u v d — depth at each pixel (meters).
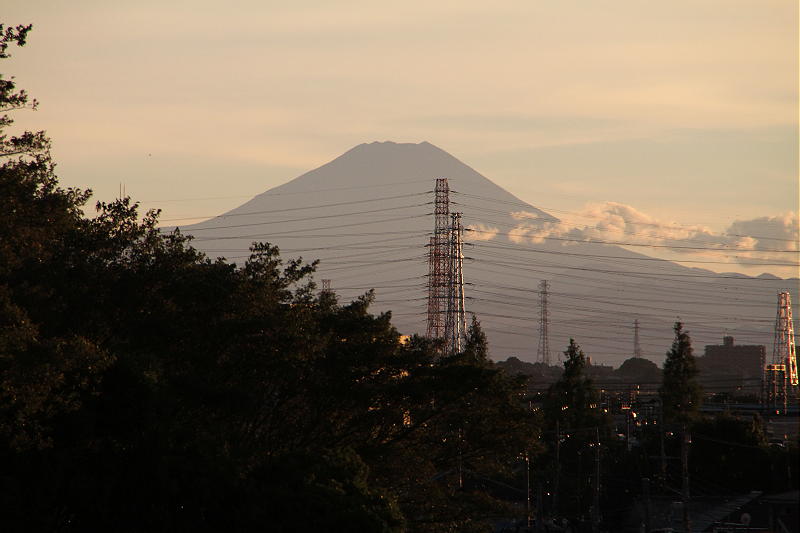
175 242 97.75
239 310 95.50
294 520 79.81
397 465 109.75
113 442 77.94
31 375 67.19
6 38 71.62
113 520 78.38
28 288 82.31
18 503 75.00
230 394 88.12
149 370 81.69
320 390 100.88
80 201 90.62
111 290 90.75
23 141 78.25
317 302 112.19
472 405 114.50
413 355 111.56
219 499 78.88
